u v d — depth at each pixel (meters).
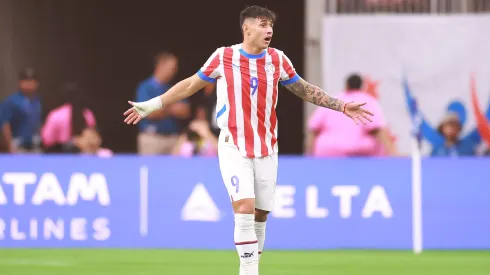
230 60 24.81
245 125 24.72
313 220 39.41
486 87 49.53
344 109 25.66
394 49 49.69
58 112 50.22
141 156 39.44
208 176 39.44
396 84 49.75
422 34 49.59
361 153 43.69
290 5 63.09
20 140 51.41
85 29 65.38
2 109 51.22
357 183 39.56
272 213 39.34
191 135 46.97
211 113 49.44
